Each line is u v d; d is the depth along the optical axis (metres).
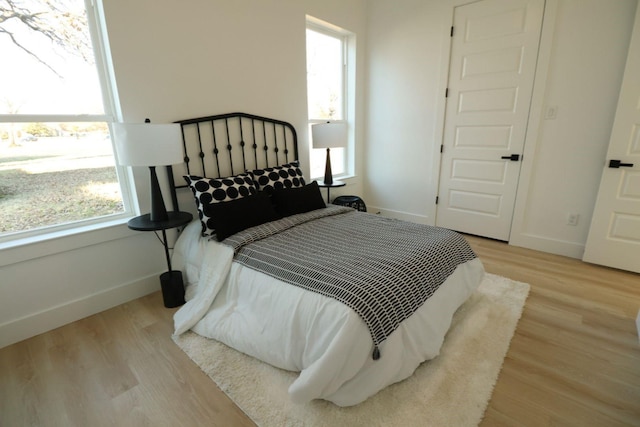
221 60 2.53
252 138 2.88
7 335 1.79
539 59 2.80
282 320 1.50
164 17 2.17
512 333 1.84
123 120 2.09
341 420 1.28
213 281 1.90
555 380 1.51
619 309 2.09
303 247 1.88
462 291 1.96
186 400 1.42
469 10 3.11
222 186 2.30
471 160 3.40
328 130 3.23
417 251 1.77
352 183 4.20
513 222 3.23
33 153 1.88
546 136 2.90
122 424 1.30
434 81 3.48
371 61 3.94
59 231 1.99
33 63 1.82
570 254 2.96
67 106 1.97
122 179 2.25
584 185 2.79
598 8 2.49
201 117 2.47
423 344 1.53
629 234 2.56
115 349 1.75
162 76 2.22
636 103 2.37
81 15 1.94
